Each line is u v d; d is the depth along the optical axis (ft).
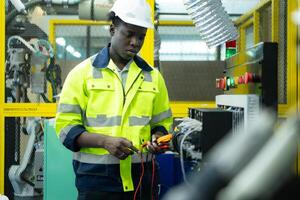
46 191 7.09
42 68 9.29
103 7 9.11
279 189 0.75
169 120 5.80
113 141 4.83
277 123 0.92
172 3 9.50
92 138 4.94
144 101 5.41
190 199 0.78
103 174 5.12
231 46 7.46
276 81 4.84
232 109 5.47
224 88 7.17
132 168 5.23
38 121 9.15
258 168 0.76
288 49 6.09
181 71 9.45
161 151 5.22
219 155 0.80
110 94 5.27
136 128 5.30
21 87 9.20
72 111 5.22
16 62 9.12
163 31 9.75
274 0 7.63
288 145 0.77
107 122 5.22
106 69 5.33
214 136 4.82
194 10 6.77
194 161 4.97
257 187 0.75
